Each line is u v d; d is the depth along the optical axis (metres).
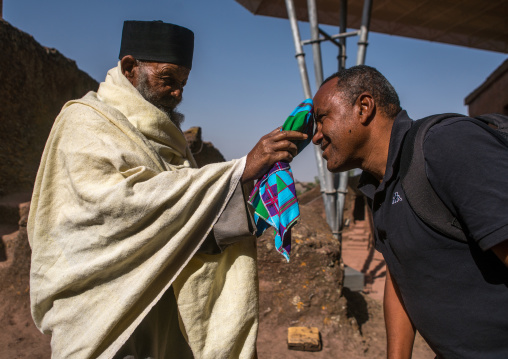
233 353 1.85
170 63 2.04
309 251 4.67
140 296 1.64
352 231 16.25
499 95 12.55
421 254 1.28
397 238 1.35
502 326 1.18
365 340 4.49
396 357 1.68
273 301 4.57
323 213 16.78
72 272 1.64
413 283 1.35
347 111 1.49
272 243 4.70
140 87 2.05
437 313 1.28
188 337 1.77
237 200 1.75
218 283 1.88
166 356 2.01
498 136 1.19
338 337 4.39
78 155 1.68
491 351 1.20
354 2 8.91
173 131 2.07
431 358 4.21
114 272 1.66
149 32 2.02
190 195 1.65
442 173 1.17
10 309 4.30
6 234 5.29
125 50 2.07
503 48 11.10
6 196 7.07
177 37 2.06
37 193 1.86
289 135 1.75
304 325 4.49
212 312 1.85
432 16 9.51
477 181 1.09
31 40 8.33
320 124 1.59
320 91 1.59
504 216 1.02
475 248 1.20
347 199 16.98
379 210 1.47
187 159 2.27
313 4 7.24
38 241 1.74
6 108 7.56
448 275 1.24
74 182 1.67
